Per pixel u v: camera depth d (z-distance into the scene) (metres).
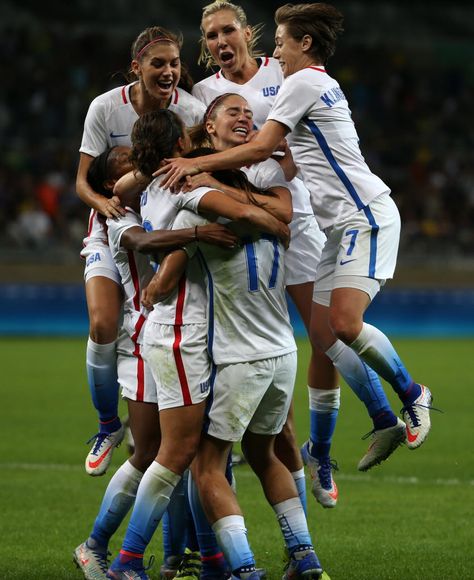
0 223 79.88
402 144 96.88
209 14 21.00
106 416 19.31
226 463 16.80
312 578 16.34
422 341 70.94
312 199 18.56
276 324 16.27
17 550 19.98
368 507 24.30
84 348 63.41
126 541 16.08
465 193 93.19
